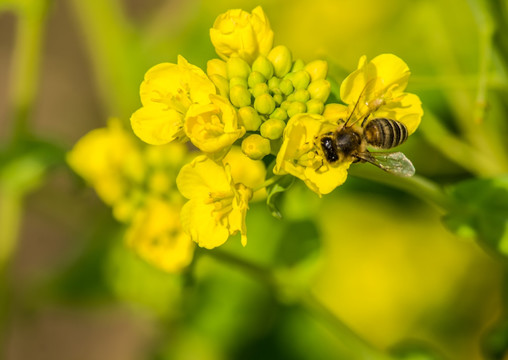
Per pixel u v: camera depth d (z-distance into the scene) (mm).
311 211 323
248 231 349
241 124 279
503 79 313
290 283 321
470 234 302
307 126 277
